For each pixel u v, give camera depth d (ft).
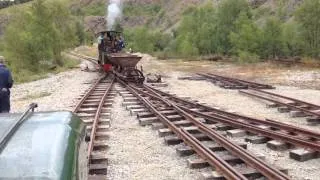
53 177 11.34
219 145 31.42
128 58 84.43
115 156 30.81
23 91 80.28
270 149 31.91
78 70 125.29
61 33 159.94
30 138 12.87
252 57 126.41
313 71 93.66
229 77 86.74
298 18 124.77
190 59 156.56
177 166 28.09
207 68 116.88
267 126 38.29
